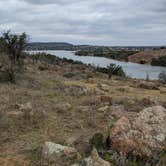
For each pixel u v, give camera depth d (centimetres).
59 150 753
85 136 911
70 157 731
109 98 1557
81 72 3716
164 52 12512
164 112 858
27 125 1030
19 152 797
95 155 672
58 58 5962
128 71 6950
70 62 5888
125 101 1538
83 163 659
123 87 2441
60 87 1989
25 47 2534
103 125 1062
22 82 2019
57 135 942
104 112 1255
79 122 1093
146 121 809
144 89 2559
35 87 1920
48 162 715
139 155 727
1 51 2436
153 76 5659
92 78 3144
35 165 715
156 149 738
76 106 1388
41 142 870
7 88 1736
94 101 1480
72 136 927
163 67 9175
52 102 1457
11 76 2000
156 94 2220
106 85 2514
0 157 767
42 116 1140
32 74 2542
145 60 11612
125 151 736
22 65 2544
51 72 3191
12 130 970
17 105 1259
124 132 776
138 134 767
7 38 2455
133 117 844
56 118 1143
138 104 1499
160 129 788
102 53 15750
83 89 1908
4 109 1195
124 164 695
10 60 2364
